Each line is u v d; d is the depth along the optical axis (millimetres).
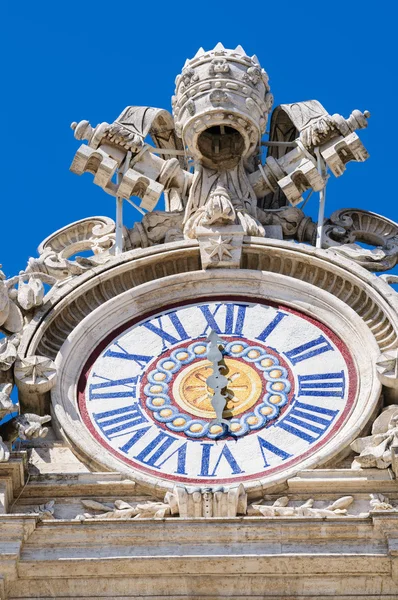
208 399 30438
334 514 28109
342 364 30922
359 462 28781
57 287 32000
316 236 33875
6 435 29469
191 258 32719
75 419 30094
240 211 33406
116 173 34344
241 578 27109
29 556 27312
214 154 34500
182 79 34469
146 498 28719
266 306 32031
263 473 29094
